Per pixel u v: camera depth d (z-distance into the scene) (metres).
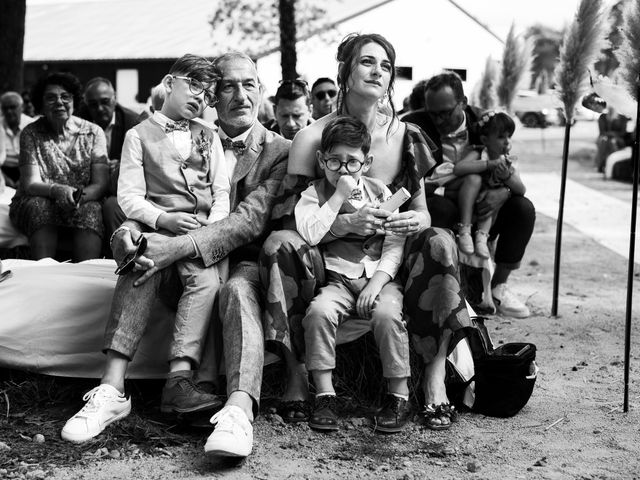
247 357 3.68
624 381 4.34
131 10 31.00
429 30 19.11
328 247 4.09
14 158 7.57
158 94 5.99
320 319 3.85
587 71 6.12
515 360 4.05
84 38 28.20
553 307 6.32
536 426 4.02
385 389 4.16
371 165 4.16
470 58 19.33
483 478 3.38
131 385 4.18
